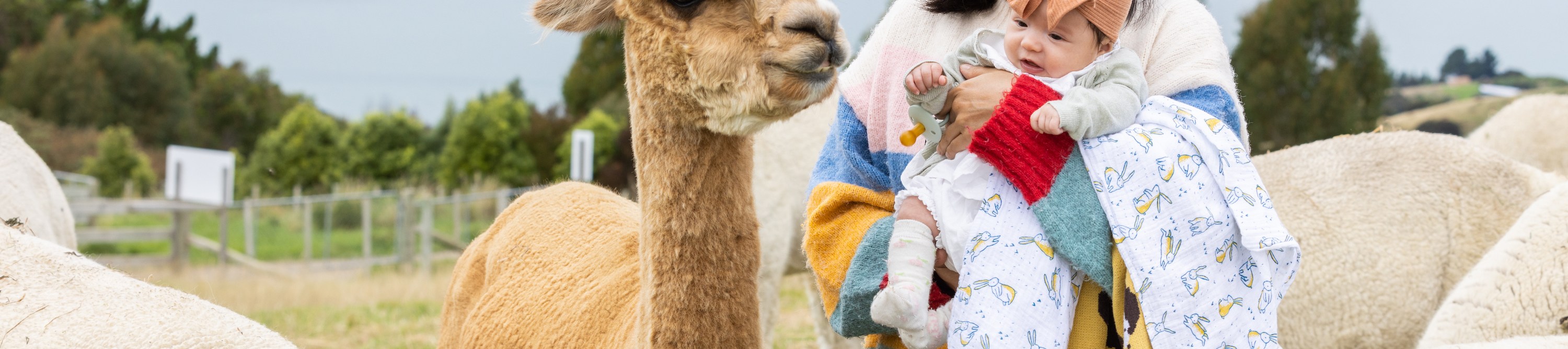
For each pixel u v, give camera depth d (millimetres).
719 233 2354
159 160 34594
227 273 14562
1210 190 1949
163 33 52844
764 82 2107
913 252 2014
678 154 2295
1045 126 1921
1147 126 1999
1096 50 2078
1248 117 18062
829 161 2520
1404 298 3756
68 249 2666
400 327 7570
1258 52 18484
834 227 2262
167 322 2219
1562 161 4520
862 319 2129
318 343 6863
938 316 2025
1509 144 4715
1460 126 16281
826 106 5020
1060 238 1940
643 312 2459
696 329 2348
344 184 25375
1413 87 26688
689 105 2215
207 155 16891
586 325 2957
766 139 5078
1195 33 2217
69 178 23719
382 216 19562
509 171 23109
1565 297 2902
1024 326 1922
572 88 28156
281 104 45688
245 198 26094
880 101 2408
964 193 2018
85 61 38875
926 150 2199
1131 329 1925
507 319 3291
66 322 2170
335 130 26938
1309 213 3941
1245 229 1904
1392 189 3881
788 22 2076
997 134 1970
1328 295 3848
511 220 3814
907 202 2100
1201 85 2148
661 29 2182
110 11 51031
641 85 2268
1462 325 3127
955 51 2221
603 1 2408
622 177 18891
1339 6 18031
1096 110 1928
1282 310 3918
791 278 9797
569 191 3768
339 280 12242
